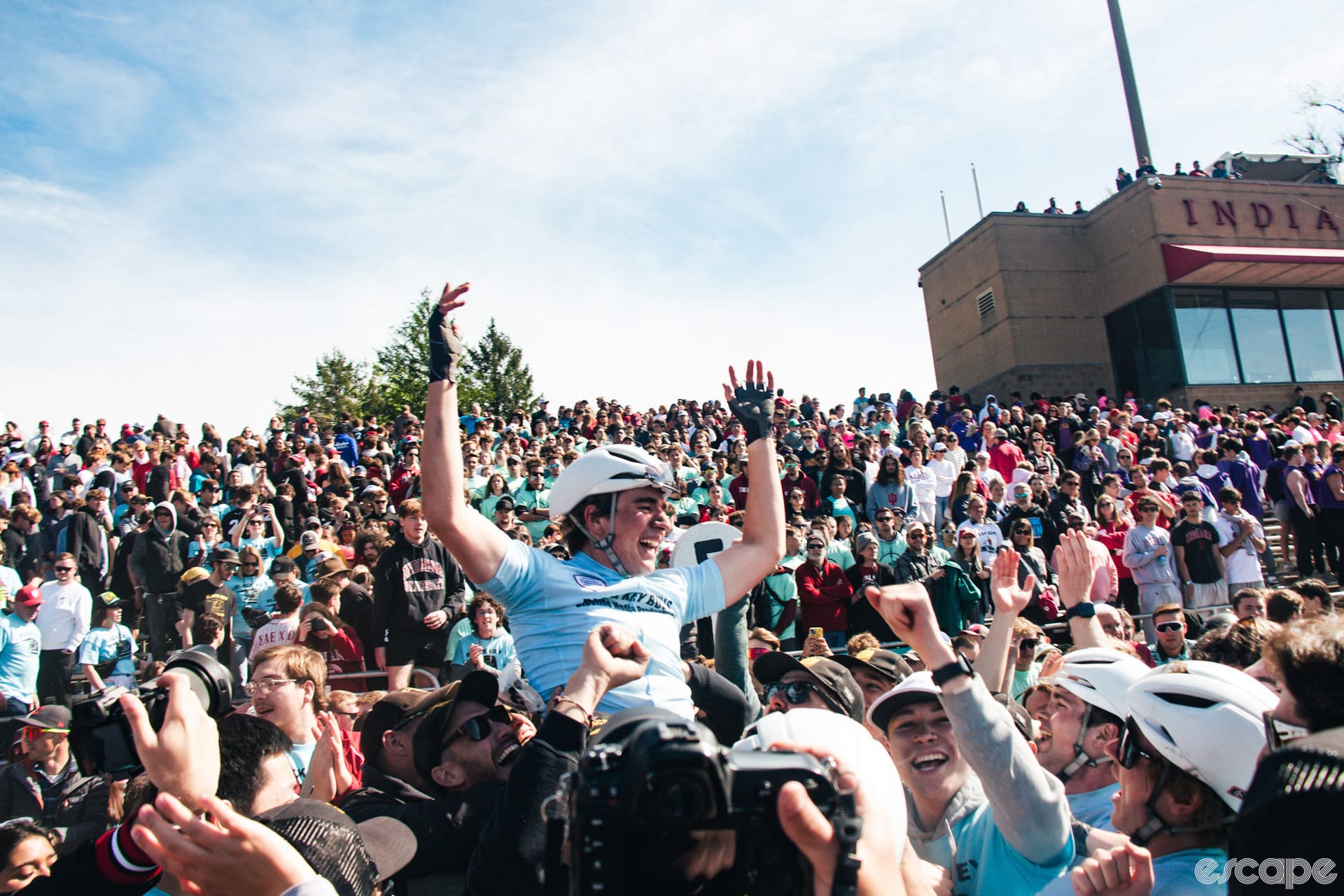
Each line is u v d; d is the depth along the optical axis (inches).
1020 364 954.7
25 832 124.0
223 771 85.0
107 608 345.1
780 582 347.3
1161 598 379.2
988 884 96.0
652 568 102.6
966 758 86.8
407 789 117.4
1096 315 980.6
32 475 557.9
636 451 100.8
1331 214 957.2
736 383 117.0
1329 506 472.7
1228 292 928.9
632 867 53.2
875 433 664.4
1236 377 911.0
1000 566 123.5
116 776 71.3
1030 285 973.2
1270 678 114.8
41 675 333.1
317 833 77.2
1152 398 926.4
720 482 503.5
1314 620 72.7
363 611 288.8
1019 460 546.3
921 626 87.0
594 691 75.4
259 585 347.3
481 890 70.0
